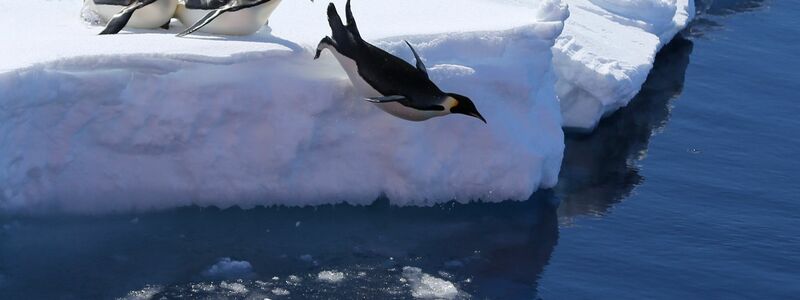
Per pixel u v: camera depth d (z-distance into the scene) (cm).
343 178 1022
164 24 1039
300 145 986
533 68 1063
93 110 934
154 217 978
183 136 959
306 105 976
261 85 964
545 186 1112
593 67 1300
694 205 1141
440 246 987
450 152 1038
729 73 1585
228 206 999
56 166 943
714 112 1424
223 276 905
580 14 1527
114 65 922
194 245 945
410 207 1041
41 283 874
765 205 1153
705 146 1308
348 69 945
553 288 941
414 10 1150
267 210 1008
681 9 1752
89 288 873
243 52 948
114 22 1007
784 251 1047
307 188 1014
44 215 955
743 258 1029
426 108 928
